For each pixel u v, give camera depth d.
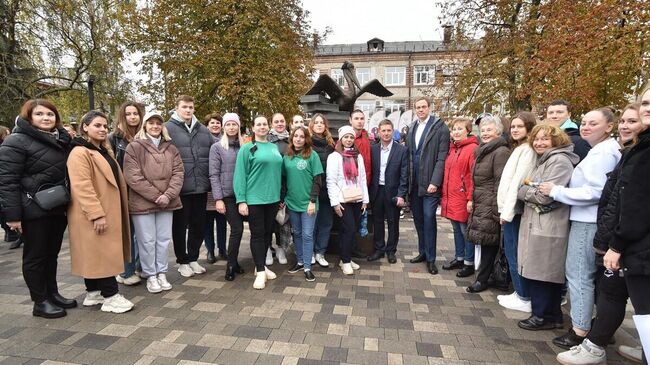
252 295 3.73
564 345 2.78
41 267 3.19
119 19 14.16
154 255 3.81
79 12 13.28
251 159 3.91
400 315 3.30
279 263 4.86
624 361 2.63
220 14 14.95
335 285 4.04
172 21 14.58
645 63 7.52
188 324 3.08
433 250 4.53
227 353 2.64
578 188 2.68
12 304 3.49
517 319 3.27
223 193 4.18
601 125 2.77
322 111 5.59
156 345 2.74
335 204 4.27
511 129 3.59
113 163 3.47
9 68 13.08
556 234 2.89
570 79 8.77
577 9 9.12
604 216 2.34
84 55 13.89
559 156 2.92
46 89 14.46
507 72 12.06
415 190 4.81
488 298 3.74
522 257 3.06
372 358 2.60
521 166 3.18
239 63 14.66
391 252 4.96
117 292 3.39
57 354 2.61
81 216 3.15
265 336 2.89
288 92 15.89
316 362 2.54
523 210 3.21
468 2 13.16
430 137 4.55
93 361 2.53
